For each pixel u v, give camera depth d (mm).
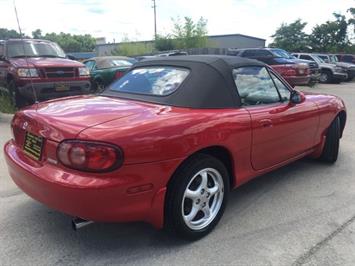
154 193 2914
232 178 3666
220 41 52969
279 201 4164
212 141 3215
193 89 3443
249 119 3613
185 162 3105
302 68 15883
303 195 4340
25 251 3135
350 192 4449
